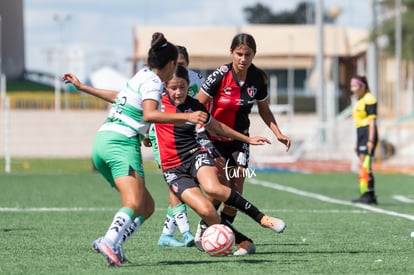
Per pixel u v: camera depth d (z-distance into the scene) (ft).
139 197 72.23
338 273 71.26
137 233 102.37
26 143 364.17
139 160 72.79
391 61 523.70
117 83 406.00
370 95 149.28
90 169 268.82
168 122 70.33
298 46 499.51
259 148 330.13
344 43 495.82
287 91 513.45
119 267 73.56
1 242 92.73
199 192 78.59
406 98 497.05
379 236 100.27
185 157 80.12
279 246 90.22
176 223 90.99
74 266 74.49
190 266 74.64
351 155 315.58
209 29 498.69
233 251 84.84
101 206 142.20
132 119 72.23
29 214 127.54
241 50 84.58
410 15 489.26
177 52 72.84
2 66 522.47
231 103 87.61
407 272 72.02
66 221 117.19
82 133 377.50
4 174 239.09
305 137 332.60
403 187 201.98
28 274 70.23
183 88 79.20
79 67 408.87
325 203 152.76
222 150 88.38
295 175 243.60
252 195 171.32
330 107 391.65
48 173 244.22
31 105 417.08
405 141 310.45
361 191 152.46
